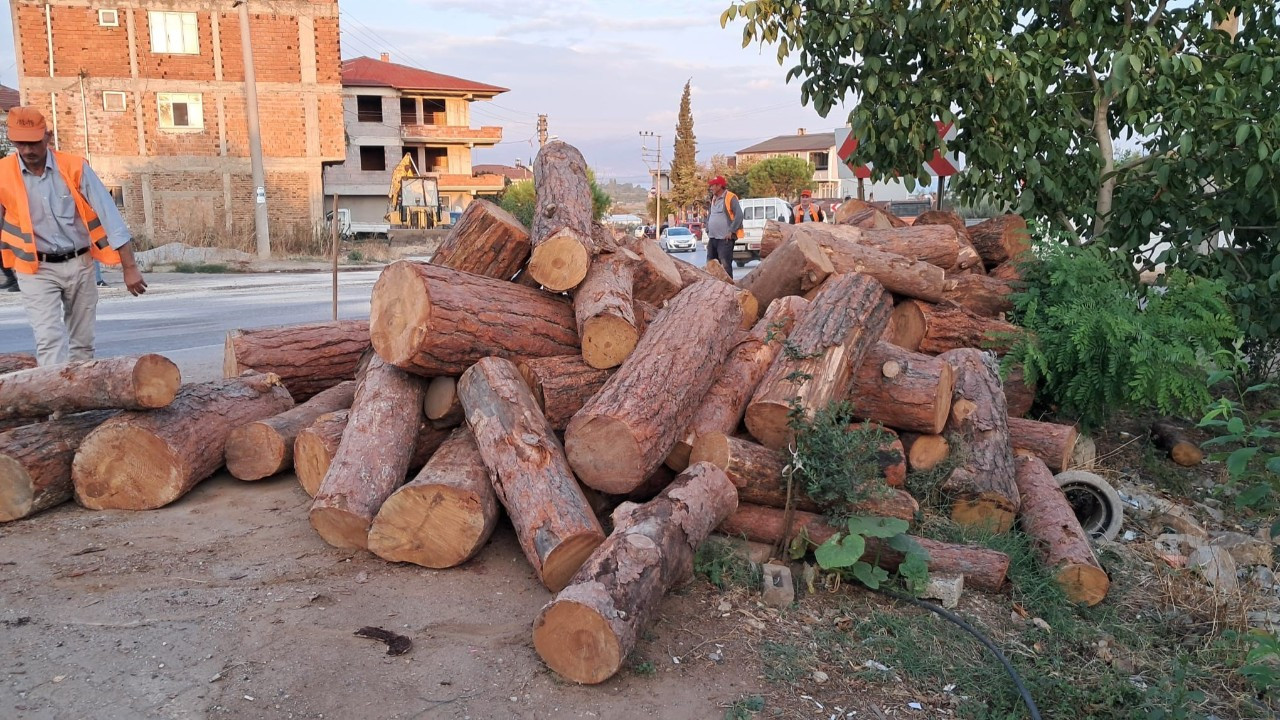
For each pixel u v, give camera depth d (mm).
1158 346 5805
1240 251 7426
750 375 4871
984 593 4129
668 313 4844
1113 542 4969
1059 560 4242
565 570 3689
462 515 3885
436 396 4766
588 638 3129
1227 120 6734
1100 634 3949
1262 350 7398
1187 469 6316
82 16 33375
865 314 5082
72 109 33750
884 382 4953
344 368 5969
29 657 3127
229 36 35062
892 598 4035
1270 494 5750
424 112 58594
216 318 12359
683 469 4523
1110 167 7707
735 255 25031
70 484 4562
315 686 3055
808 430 4266
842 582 4145
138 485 4508
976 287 6859
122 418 4512
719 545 4141
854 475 4141
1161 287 7383
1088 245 7500
